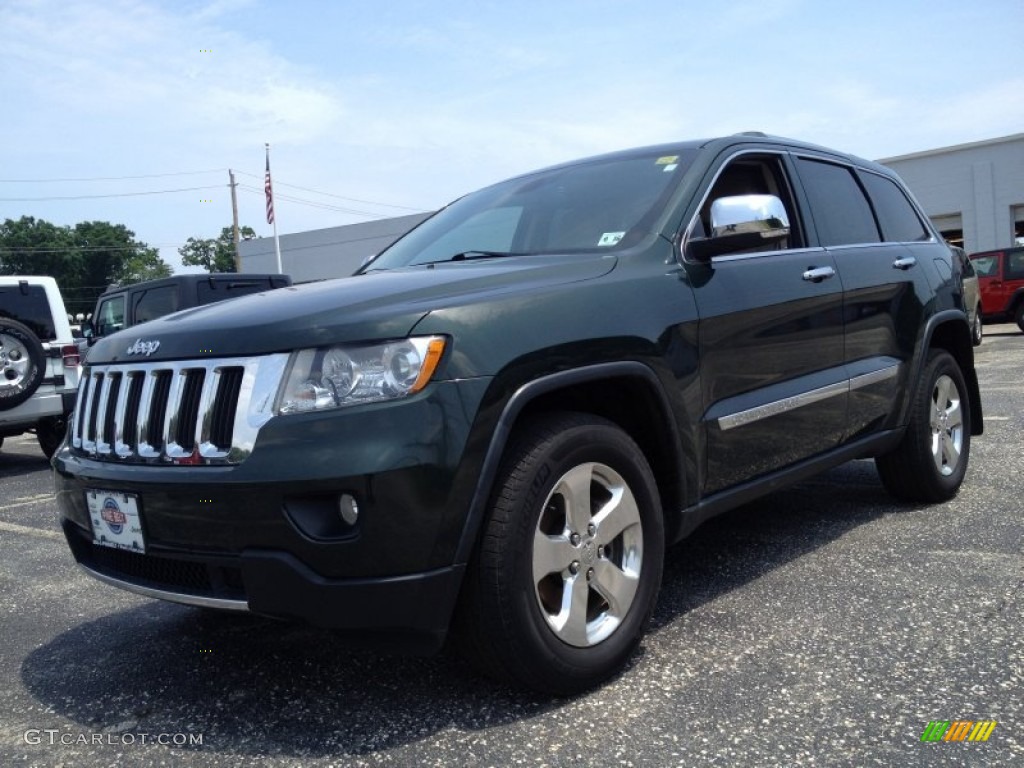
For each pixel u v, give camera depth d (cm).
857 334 409
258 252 4691
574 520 269
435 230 411
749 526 454
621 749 236
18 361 905
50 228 8881
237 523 241
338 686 289
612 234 336
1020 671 270
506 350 254
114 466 276
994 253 1927
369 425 235
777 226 322
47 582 441
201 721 270
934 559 382
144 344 281
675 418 304
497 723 255
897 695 258
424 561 238
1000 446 626
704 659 291
